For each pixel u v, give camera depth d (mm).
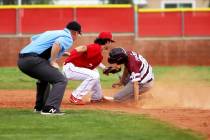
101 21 59875
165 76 46156
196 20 60781
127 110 25125
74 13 59688
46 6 59531
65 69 27375
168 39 60281
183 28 60750
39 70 23203
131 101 27859
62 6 59594
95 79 27156
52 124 21125
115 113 23938
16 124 21156
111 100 27969
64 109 25141
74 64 27344
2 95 32219
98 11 59844
